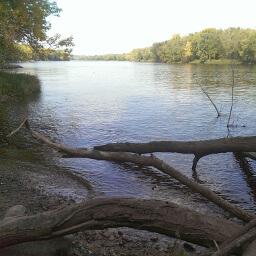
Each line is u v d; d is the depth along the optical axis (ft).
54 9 71.36
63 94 78.84
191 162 25.50
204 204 17.71
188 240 10.58
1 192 18.58
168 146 23.38
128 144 25.17
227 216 16.08
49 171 23.08
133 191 19.63
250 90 82.07
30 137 33.40
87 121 43.50
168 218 10.48
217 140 22.24
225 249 8.11
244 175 22.65
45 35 69.72
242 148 21.25
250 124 41.22
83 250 12.48
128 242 13.43
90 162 25.26
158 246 13.16
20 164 24.41
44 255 10.42
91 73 192.54
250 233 8.44
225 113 49.42
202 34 418.51
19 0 68.64
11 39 66.39
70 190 19.60
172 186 20.59
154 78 141.59
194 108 54.70
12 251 10.28
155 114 48.78
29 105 59.52
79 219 10.31
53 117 46.78
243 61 273.95
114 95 76.23
